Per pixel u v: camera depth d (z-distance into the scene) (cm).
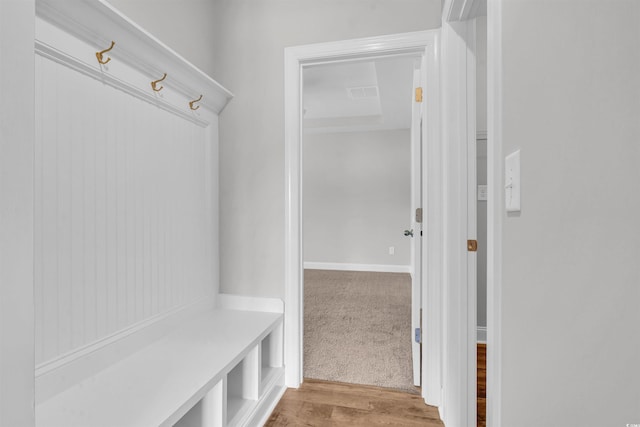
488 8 75
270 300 192
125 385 112
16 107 38
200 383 114
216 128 198
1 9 36
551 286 49
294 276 190
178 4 171
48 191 104
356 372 204
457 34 151
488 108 75
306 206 576
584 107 40
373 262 552
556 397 47
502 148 68
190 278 177
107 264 125
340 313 322
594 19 38
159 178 154
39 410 98
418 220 188
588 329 40
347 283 457
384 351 233
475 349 148
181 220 170
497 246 70
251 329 165
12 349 37
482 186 243
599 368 38
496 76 71
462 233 149
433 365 168
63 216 108
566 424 45
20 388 38
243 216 198
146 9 150
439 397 168
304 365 213
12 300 37
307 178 575
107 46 122
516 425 61
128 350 134
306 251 576
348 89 399
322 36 185
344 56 183
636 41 31
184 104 169
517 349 61
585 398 40
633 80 32
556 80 47
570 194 44
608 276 36
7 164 37
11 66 37
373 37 177
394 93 351
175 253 165
